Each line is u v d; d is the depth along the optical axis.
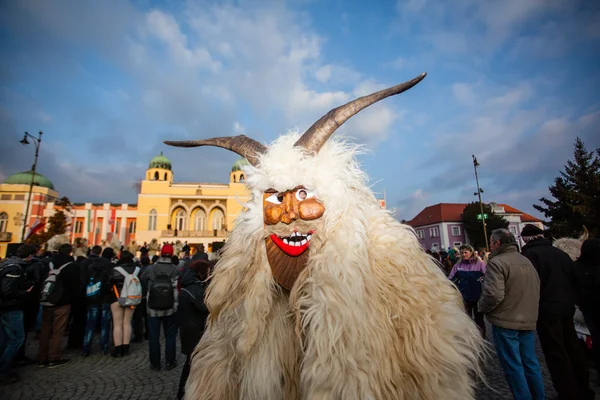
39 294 6.05
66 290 5.73
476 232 40.06
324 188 1.59
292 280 1.58
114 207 48.25
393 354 1.41
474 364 1.54
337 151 1.74
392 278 1.50
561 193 21.83
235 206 45.75
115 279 6.28
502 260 3.24
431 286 1.54
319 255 1.48
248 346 1.49
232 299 1.63
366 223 1.57
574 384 3.16
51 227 31.58
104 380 4.90
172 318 5.46
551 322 3.32
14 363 5.65
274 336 1.55
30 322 5.92
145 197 44.59
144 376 5.04
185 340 3.90
